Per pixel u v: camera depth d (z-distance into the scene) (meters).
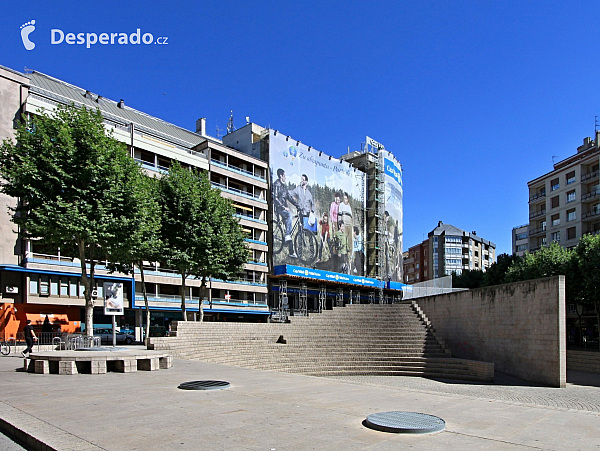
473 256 114.25
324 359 24.67
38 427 7.38
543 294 20.97
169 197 31.36
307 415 8.37
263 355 23.64
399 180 88.25
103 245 23.56
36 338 26.02
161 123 62.12
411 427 7.25
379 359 24.98
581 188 64.50
